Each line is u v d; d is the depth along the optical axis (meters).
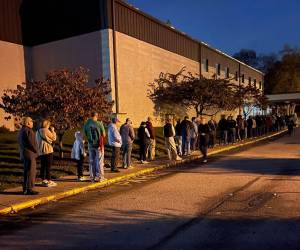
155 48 30.36
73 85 15.14
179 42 34.62
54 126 14.76
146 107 28.73
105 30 24.70
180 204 9.12
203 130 18.77
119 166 15.83
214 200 9.45
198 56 38.66
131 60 26.97
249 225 7.27
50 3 26.86
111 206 9.19
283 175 13.03
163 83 30.72
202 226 7.29
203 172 14.35
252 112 51.25
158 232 7.00
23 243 6.65
